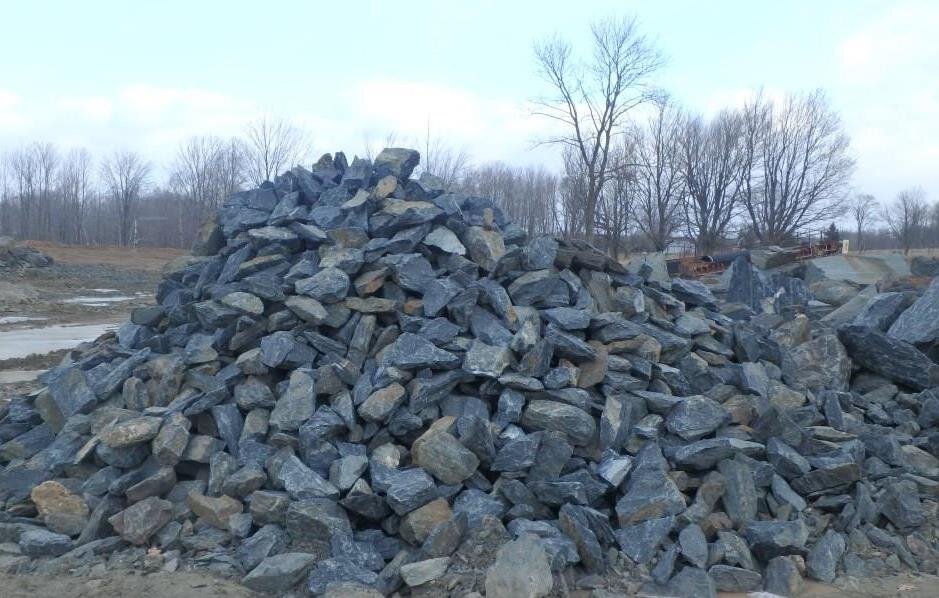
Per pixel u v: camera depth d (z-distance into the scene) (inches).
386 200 342.6
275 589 202.5
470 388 266.7
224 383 271.9
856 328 331.9
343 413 250.8
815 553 225.0
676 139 1638.8
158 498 236.4
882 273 804.6
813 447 265.4
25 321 952.3
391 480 225.3
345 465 231.8
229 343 287.3
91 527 232.8
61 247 2081.7
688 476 247.3
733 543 223.1
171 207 2642.7
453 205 341.4
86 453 255.9
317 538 215.6
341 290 289.9
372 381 261.4
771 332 364.5
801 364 330.6
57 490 244.2
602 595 199.6
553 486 228.4
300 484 225.5
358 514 226.4
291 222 335.6
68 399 286.5
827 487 248.2
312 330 287.9
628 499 231.1
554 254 322.0
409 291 299.3
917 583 217.0
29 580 210.4
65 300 1241.4
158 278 1670.8
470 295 286.7
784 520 236.4
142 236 2637.8
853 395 313.4
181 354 292.8
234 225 349.4
